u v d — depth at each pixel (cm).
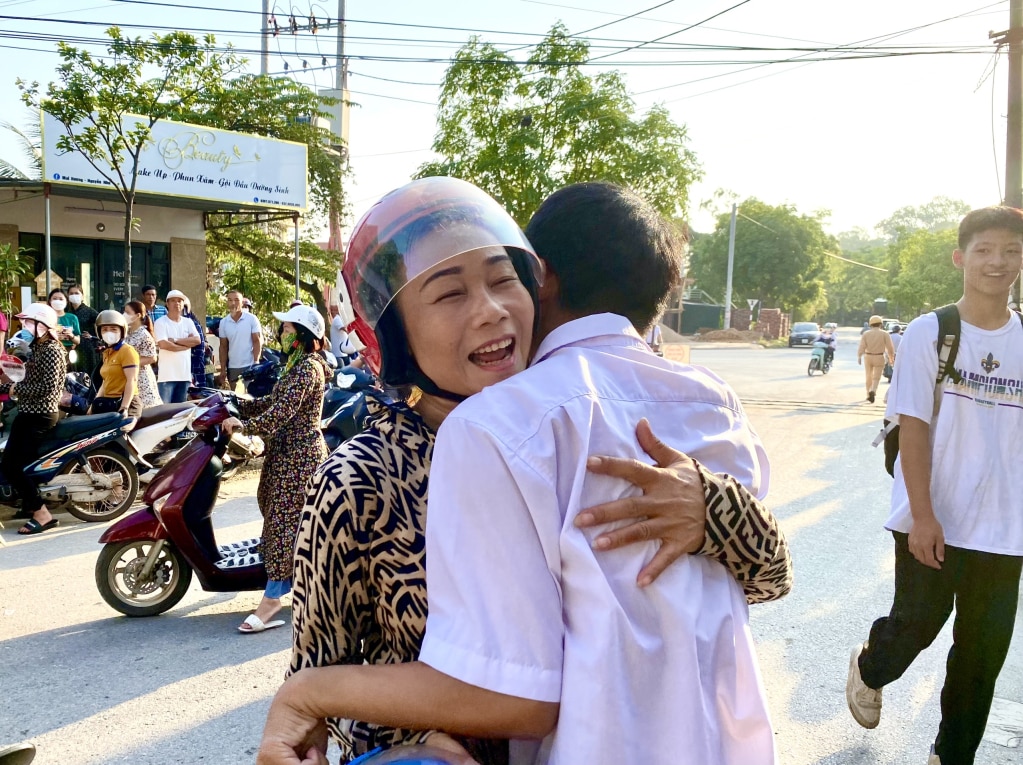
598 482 96
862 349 1449
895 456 255
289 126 1741
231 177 1248
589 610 90
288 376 382
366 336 115
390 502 104
